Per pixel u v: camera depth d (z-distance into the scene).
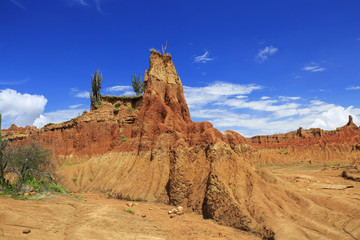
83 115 62.00
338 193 36.75
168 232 23.88
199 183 33.88
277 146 137.75
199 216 29.47
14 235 18.28
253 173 31.14
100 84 72.06
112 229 22.77
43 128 70.19
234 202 27.00
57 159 53.72
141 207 33.03
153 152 42.88
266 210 25.62
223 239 22.11
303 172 80.00
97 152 55.72
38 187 32.31
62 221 23.42
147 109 50.28
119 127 62.28
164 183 38.94
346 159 105.56
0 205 23.56
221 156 32.12
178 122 46.59
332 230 22.88
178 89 56.44
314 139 130.50
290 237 21.36
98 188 44.34
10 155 32.50
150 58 55.03
